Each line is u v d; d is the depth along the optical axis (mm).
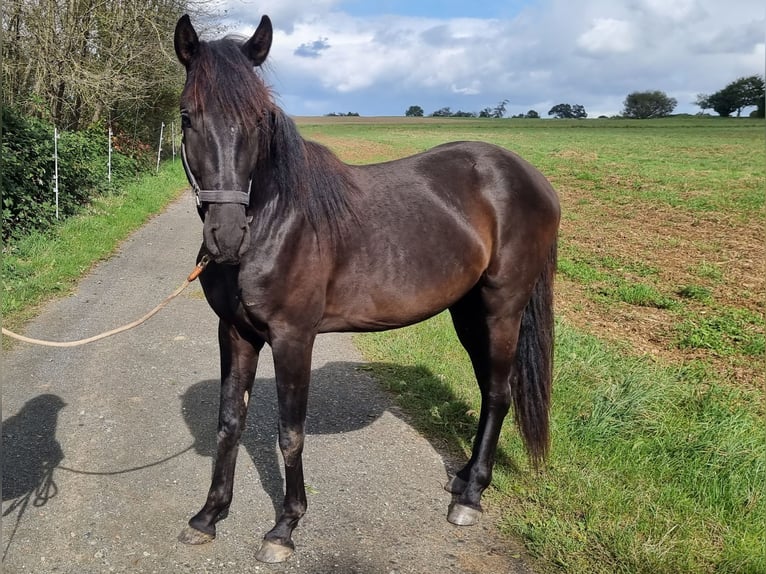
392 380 4902
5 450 3582
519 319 3377
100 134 14898
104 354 5223
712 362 5609
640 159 27609
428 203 3066
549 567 2824
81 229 9266
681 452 3617
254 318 2686
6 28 13734
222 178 2396
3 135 8062
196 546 2887
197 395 4535
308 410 4387
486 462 3273
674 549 2854
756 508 3145
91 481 3352
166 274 7934
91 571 2680
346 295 2873
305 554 2871
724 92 101250
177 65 17297
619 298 7883
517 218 3271
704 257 10273
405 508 3277
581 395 4414
